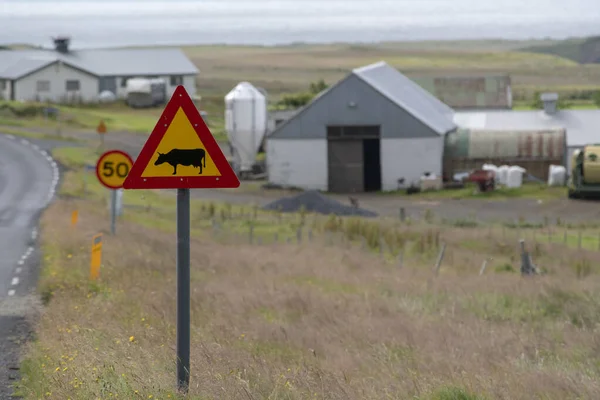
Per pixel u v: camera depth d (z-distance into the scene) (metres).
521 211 53.59
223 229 40.66
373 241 37.44
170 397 8.10
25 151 68.56
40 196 48.28
